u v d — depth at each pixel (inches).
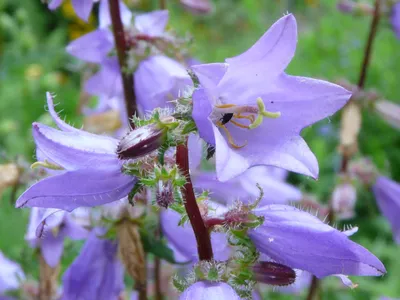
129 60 8.3
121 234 7.3
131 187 5.5
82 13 7.6
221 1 28.8
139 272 7.4
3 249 13.1
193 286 5.2
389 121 10.3
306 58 21.4
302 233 5.3
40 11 25.2
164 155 5.4
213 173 8.2
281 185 8.8
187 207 5.5
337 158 15.6
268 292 11.8
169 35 8.7
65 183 5.4
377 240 14.9
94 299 7.6
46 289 8.5
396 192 10.6
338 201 10.0
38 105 20.6
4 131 18.5
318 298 11.0
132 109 8.5
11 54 23.0
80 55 8.7
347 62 20.5
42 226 5.9
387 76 20.3
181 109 5.1
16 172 8.3
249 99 5.4
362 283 13.1
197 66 4.6
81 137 5.5
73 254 10.7
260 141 5.3
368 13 10.8
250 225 5.5
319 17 25.6
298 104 5.2
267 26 24.7
